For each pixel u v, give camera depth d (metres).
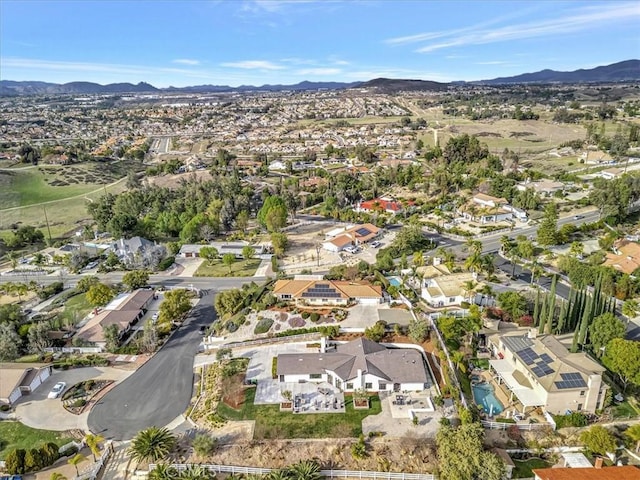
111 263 121.06
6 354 77.25
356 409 62.41
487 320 81.12
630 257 103.25
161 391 68.94
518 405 62.72
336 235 137.62
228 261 116.25
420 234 125.56
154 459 54.66
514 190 159.75
